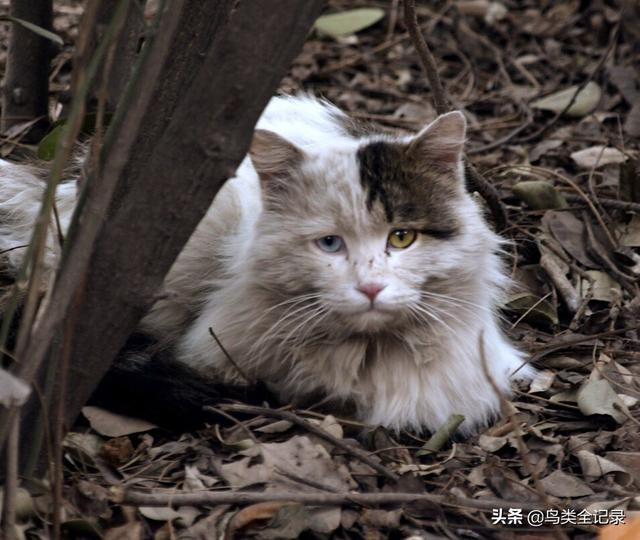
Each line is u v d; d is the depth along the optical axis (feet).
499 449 19.07
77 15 35.24
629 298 23.75
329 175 18.78
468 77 35.22
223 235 20.93
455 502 16.84
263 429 18.63
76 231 14.39
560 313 23.89
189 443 18.61
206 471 17.72
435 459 18.85
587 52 35.76
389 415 19.60
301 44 13.92
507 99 33.45
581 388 20.57
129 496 16.12
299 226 18.72
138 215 14.46
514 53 36.37
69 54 32.58
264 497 16.26
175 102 16.85
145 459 18.24
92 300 14.80
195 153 14.10
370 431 19.13
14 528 13.88
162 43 13.24
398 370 19.62
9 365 18.65
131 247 14.57
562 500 17.51
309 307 19.06
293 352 19.66
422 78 35.09
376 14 36.65
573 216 25.88
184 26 16.85
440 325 19.40
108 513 16.25
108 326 15.02
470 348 19.77
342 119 23.89
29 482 15.57
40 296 19.67
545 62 35.76
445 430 19.12
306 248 18.75
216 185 14.40
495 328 20.92
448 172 19.36
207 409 18.95
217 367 20.20
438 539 16.22
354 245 18.57
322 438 18.33
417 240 18.75
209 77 13.83
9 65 27.14
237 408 18.81
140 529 15.83
